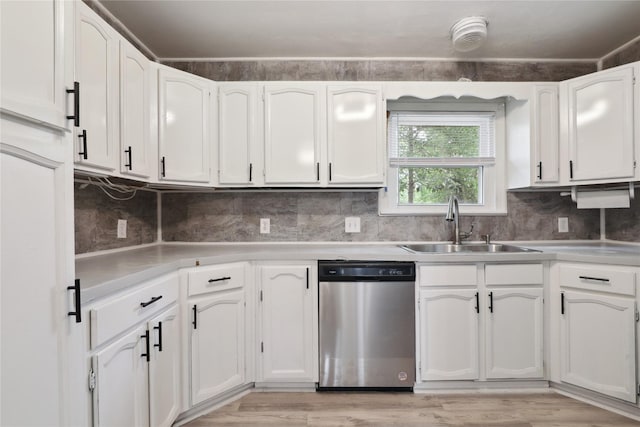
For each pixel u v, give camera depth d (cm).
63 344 90
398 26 212
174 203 253
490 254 194
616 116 197
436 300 196
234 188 234
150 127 184
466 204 260
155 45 234
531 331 197
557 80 257
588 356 184
